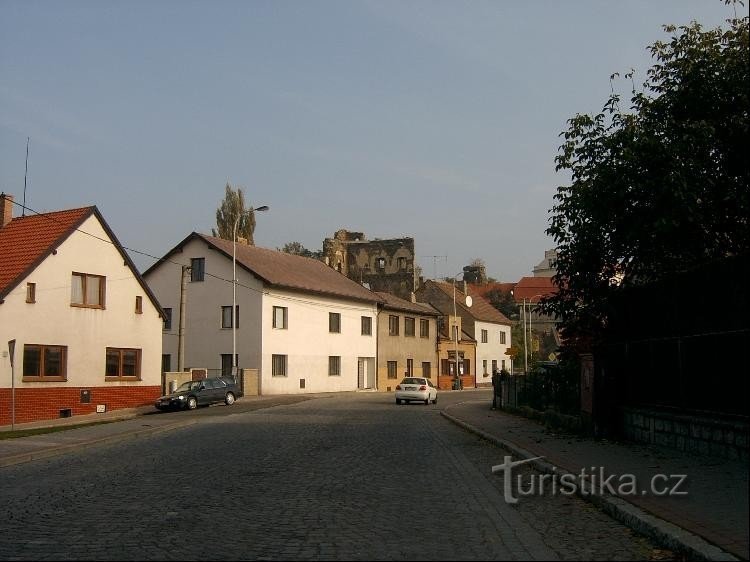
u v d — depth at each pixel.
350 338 54.38
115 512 9.12
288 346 47.03
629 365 16.06
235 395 36.59
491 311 81.25
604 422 16.22
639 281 17.28
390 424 24.02
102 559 6.80
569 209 17.00
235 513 9.00
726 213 15.73
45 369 28.62
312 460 14.41
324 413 29.72
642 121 16.45
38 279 28.36
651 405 14.82
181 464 13.94
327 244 84.81
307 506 9.48
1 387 26.50
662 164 15.55
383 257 84.00
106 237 31.78
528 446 15.48
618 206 16.12
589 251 17.28
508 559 6.89
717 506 8.37
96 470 13.40
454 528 8.23
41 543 7.46
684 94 16.17
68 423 25.56
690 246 16.33
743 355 11.17
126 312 32.59
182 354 35.91
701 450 12.42
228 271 46.03
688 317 13.05
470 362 73.00
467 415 26.70
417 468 13.31
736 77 15.68
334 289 52.75
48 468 14.02
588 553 7.14
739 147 15.65
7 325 26.95
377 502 9.80
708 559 6.32
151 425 23.12
